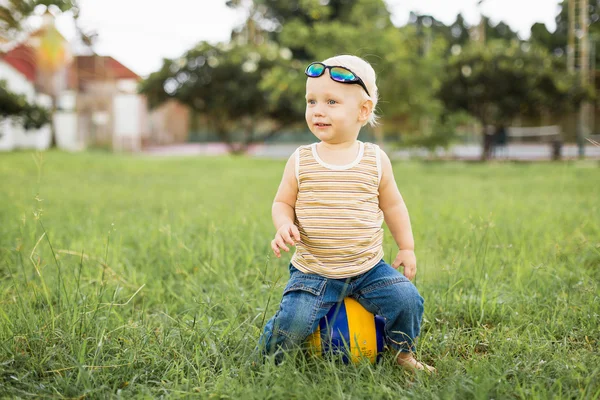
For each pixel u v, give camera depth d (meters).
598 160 16.98
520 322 2.87
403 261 2.58
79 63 26.69
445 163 17.02
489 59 18.44
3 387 2.16
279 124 24.75
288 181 2.53
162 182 10.23
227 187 9.24
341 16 28.75
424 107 16.75
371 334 2.40
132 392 2.21
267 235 4.67
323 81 2.44
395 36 16.08
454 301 3.16
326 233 2.40
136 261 4.01
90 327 2.63
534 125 25.50
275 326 2.37
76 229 5.02
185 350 2.49
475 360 2.40
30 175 10.98
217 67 22.78
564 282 3.41
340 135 2.46
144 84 23.83
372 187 2.47
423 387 2.15
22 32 9.02
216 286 3.43
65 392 2.15
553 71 18.45
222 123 24.47
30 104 20.70
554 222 5.17
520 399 2.10
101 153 20.98
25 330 2.58
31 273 3.69
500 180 10.41
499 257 3.86
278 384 2.14
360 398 2.05
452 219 5.38
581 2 17.81
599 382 2.18
